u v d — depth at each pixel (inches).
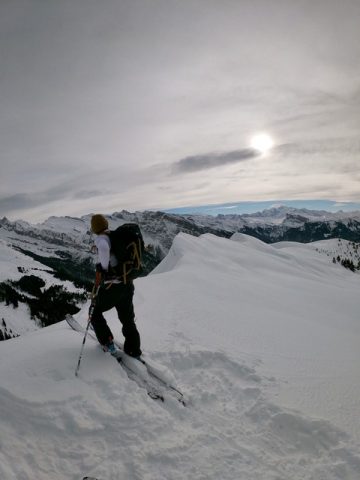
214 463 143.1
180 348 238.7
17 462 134.4
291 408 172.6
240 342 273.4
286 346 272.4
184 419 170.1
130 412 165.2
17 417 153.5
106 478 132.9
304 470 141.3
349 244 6259.8
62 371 184.5
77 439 149.5
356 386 204.8
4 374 175.2
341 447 148.9
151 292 451.8
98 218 201.0
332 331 348.8
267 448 153.3
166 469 139.3
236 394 190.9
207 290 511.5
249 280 784.9
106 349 208.2
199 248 1407.5
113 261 199.2
